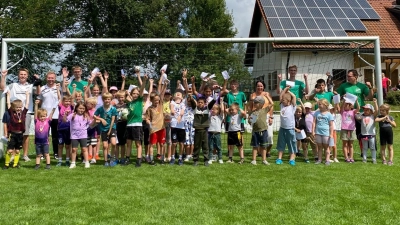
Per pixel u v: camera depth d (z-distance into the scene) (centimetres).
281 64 1573
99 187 424
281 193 399
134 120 571
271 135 691
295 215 325
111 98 593
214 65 1472
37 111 552
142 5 2334
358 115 625
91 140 604
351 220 313
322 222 307
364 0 1981
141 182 449
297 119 648
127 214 328
